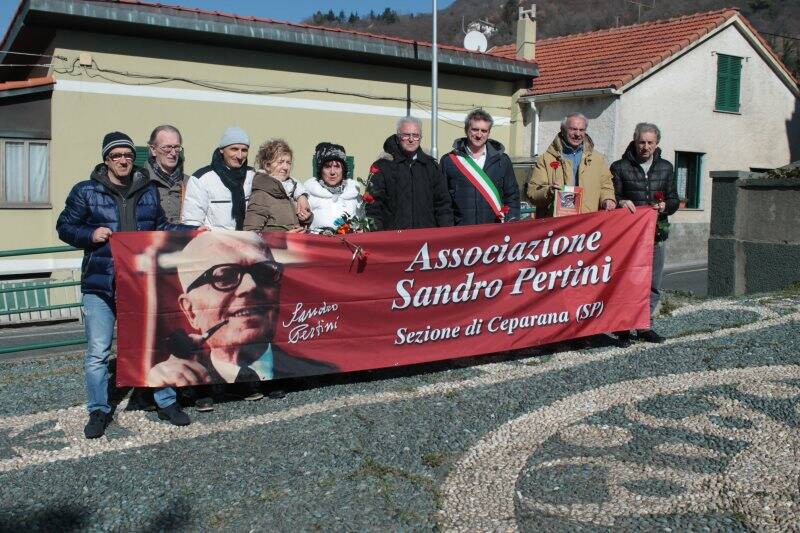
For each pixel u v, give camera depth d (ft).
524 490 12.87
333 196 20.01
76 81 46.01
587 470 13.57
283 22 50.34
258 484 13.25
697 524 11.56
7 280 45.29
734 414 16.12
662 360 20.31
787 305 27.84
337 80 55.62
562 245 20.80
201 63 49.85
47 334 36.52
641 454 14.23
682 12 220.02
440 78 61.31
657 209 21.80
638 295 21.98
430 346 19.57
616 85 59.88
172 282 16.43
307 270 17.84
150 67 48.14
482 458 14.24
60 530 11.87
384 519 11.98
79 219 15.84
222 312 16.97
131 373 16.28
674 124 65.31
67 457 14.78
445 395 17.81
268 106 52.80
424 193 19.70
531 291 20.65
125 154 15.85
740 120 70.54
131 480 13.55
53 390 19.61
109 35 46.68
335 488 13.05
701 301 29.96
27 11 42.88
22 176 45.65
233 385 19.04
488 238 19.81
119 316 16.10
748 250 34.37
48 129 45.80
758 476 13.10
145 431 16.14
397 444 14.89
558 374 19.30
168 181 18.98
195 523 12.00
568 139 21.20
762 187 33.73
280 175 18.21
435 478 13.42
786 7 215.72
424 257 19.13
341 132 56.34
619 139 61.41
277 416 16.72
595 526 11.59
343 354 18.49
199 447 15.03
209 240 16.70
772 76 72.64
